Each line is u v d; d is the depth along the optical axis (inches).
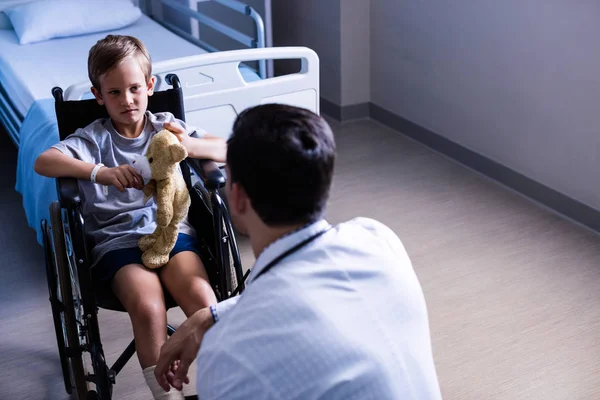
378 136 167.8
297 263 41.2
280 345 38.1
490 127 143.3
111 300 75.0
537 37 126.7
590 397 88.0
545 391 89.2
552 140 129.6
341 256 42.1
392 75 167.3
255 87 114.3
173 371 53.4
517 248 120.7
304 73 117.8
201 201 82.4
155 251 74.2
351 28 168.2
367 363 38.8
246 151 40.7
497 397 88.4
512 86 135.1
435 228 127.5
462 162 152.6
